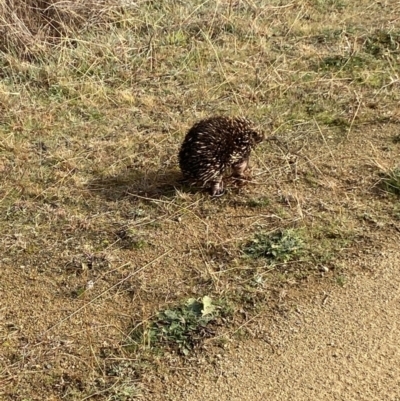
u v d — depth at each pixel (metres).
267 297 4.85
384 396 4.53
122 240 5.13
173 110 6.00
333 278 4.92
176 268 4.99
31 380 4.61
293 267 4.96
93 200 5.36
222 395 4.55
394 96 5.98
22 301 4.89
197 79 6.25
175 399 4.55
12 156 5.66
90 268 5.01
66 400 4.55
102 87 6.15
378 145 5.61
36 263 5.05
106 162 5.61
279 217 5.19
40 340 4.74
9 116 5.95
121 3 6.90
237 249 5.05
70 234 5.19
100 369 4.64
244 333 4.73
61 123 5.92
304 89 6.11
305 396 4.54
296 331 4.74
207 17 6.90
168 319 4.77
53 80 6.27
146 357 4.66
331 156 5.55
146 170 5.54
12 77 6.29
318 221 5.16
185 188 5.39
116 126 5.88
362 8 7.04
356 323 4.76
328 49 6.51
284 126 5.79
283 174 5.45
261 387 4.57
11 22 6.55
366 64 6.33
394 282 4.90
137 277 4.95
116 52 6.48
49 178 5.51
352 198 5.29
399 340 4.70
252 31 6.71
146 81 6.27
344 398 4.53
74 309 4.85
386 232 5.11
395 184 5.31
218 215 5.23
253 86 6.16
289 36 6.71
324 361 4.64
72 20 6.73
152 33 6.68
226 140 5.25
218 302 4.82
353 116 5.82
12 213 5.31
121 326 4.78
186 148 5.28
